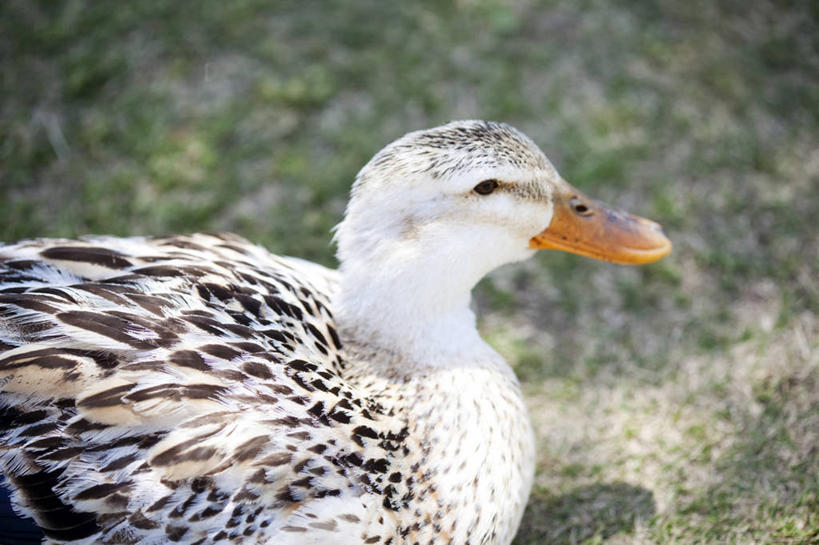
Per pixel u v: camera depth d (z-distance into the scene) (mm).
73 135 6215
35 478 3084
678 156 6145
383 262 3627
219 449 3158
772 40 6844
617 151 6180
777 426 4531
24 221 5789
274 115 6352
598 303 5410
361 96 6473
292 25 6809
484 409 3693
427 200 3541
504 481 3656
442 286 3701
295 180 6043
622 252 3994
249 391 3311
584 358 5129
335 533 3184
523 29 6863
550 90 6500
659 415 4762
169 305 3502
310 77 6539
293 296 3854
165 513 3072
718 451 4512
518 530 4348
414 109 6398
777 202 5801
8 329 3279
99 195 5922
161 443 3133
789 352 4902
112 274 3656
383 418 3547
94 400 3139
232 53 6656
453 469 3508
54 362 3170
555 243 4008
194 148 6156
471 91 6500
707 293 5387
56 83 6449
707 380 4875
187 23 6766
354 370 3785
